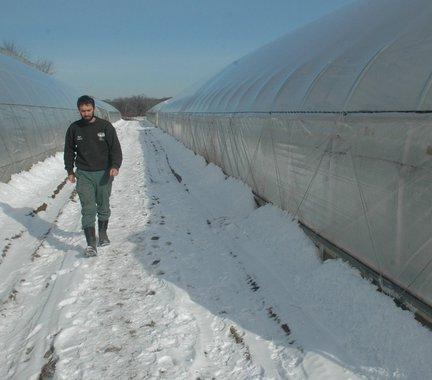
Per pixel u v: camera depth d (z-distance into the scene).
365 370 3.19
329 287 4.27
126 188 9.95
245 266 5.15
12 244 6.01
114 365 3.37
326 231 4.95
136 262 5.31
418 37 4.07
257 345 3.60
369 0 7.31
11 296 4.48
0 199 7.82
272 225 6.13
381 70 4.16
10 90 11.00
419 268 3.41
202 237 6.29
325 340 3.58
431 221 3.25
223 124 9.73
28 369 3.35
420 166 3.34
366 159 4.04
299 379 3.17
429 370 3.01
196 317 4.04
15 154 9.83
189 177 11.46
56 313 4.09
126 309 4.18
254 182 7.81
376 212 3.93
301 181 5.58
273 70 8.16
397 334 3.38
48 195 8.91
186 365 3.36
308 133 5.25
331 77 5.14
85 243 6.01
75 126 5.35
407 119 3.46
